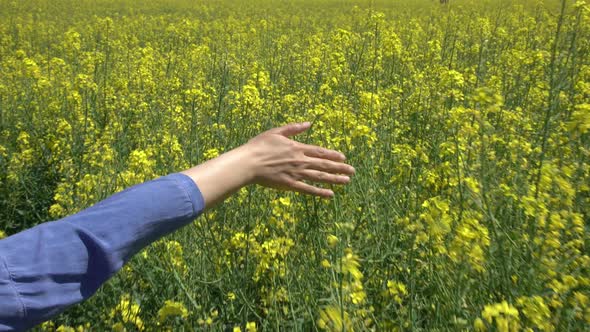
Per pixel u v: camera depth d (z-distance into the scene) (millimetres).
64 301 824
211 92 6551
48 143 4695
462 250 1868
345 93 6168
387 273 2438
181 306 2225
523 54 6555
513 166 3406
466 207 2346
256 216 3148
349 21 17234
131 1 29109
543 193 2393
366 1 30484
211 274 2785
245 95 4605
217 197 1005
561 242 2291
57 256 826
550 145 3525
